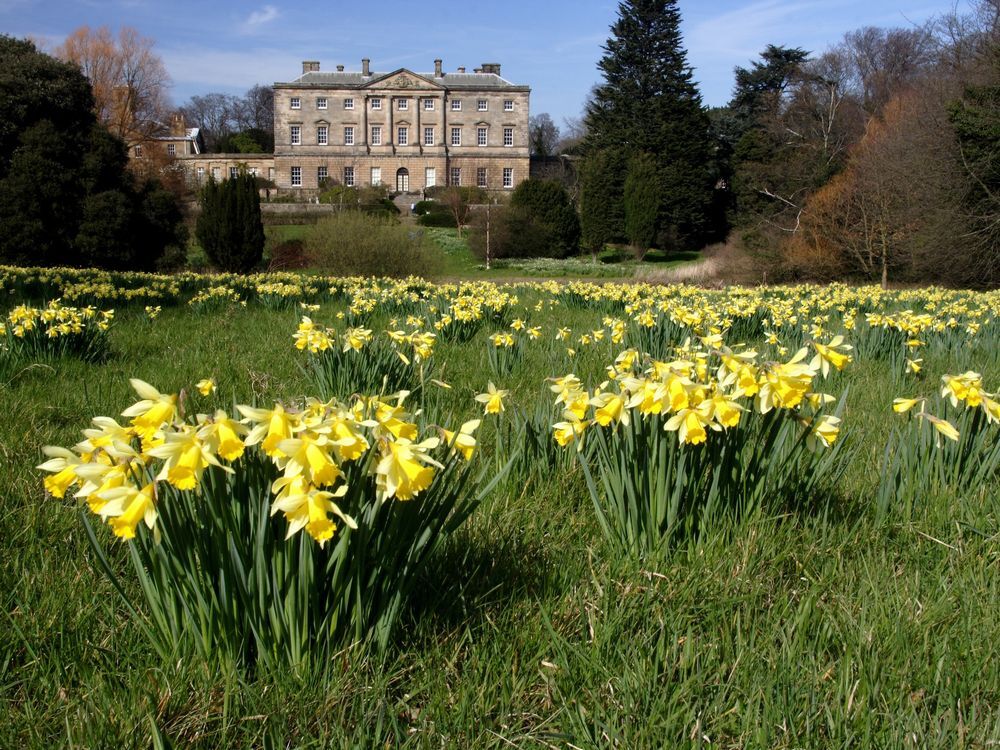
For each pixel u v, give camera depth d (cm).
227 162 8412
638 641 208
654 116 5391
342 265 2722
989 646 207
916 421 330
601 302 1115
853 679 194
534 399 468
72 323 609
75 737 171
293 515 168
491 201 6309
